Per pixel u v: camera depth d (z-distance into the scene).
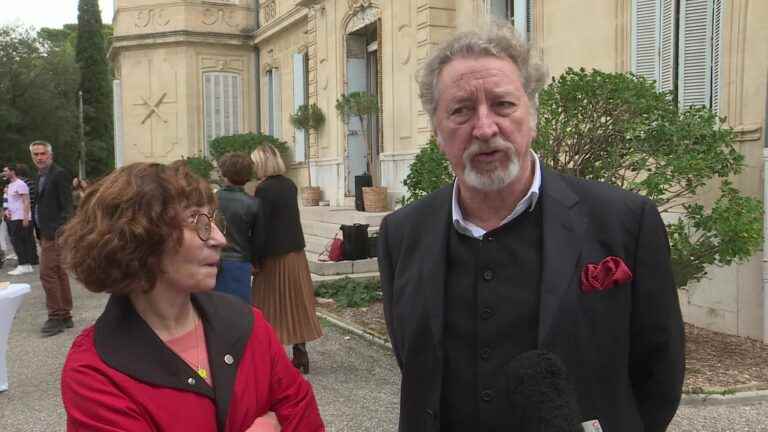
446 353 1.64
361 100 12.65
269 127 19.31
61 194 6.41
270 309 4.85
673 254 4.76
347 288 7.90
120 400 1.39
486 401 1.57
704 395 4.11
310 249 11.21
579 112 4.90
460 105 1.60
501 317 1.58
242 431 1.53
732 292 5.62
